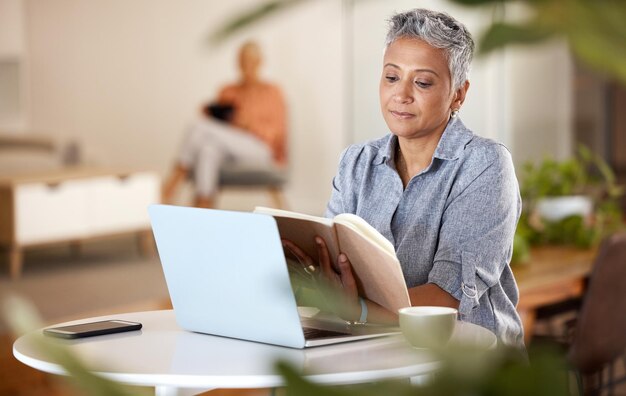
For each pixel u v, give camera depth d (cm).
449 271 181
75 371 27
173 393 175
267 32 913
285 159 847
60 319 480
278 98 844
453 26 184
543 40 23
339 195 204
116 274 617
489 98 755
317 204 910
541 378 25
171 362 150
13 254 609
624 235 272
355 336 161
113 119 1016
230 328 165
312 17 888
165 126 988
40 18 1045
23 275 617
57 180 633
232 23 24
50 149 866
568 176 376
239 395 359
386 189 195
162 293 550
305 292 51
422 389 27
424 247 189
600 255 271
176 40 973
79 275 614
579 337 278
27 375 385
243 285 157
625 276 276
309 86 901
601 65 22
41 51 1048
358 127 859
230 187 824
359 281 162
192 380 140
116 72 1011
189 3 960
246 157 819
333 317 177
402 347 151
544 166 377
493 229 184
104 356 154
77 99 1034
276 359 26
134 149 1007
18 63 1045
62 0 1032
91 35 1020
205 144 814
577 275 304
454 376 26
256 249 151
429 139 191
